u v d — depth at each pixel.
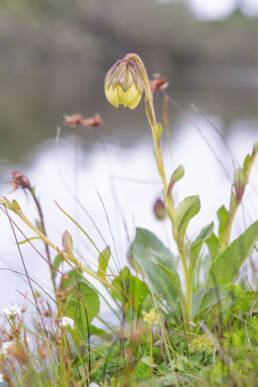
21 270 1.60
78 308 1.27
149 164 3.90
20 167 3.66
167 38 28.53
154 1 29.69
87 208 2.47
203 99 11.91
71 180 3.24
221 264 1.24
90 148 4.76
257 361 1.14
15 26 21.56
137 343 1.22
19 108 8.52
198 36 30.94
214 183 3.08
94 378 1.23
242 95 14.66
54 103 9.85
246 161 1.24
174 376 1.17
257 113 8.62
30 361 1.17
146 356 1.23
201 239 1.26
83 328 1.27
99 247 1.61
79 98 11.52
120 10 27.05
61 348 1.18
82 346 1.27
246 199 1.67
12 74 18.94
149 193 2.78
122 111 9.62
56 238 1.83
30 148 4.64
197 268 1.34
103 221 2.14
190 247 1.25
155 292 1.30
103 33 27.00
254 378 1.12
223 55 32.44
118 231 1.86
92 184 3.12
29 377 1.16
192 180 3.19
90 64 24.89
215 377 1.14
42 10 25.52
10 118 7.19
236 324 1.22
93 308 1.27
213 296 1.24
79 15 26.50
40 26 22.77
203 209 2.46
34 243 1.87
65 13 26.16
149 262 1.32
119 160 4.10
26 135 5.55
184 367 1.20
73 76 21.11
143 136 5.89
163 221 1.44
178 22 29.50
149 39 27.80
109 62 26.34
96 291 1.26
